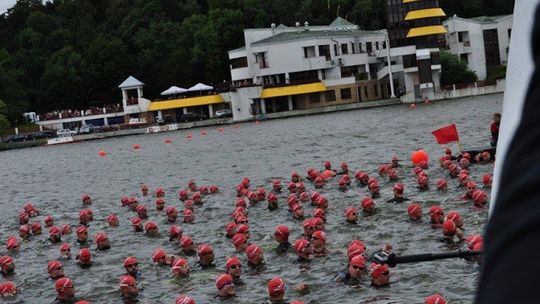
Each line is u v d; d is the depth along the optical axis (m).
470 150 37.72
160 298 18.78
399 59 127.69
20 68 162.00
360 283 17.75
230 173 49.91
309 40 124.69
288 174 45.38
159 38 161.00
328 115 113.19
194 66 152.12
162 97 148.50
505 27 134.25
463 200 27.78
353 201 30.59
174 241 26.36
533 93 1.71
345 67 126.81
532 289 1.52
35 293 20.75
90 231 30.84
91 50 158.12
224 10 155.75
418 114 90.19
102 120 144.12
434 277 17.48
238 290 18.56
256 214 30.09
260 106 125.81
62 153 100.94
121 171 62.56
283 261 21.08
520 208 1.62
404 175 36.81
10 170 80.06
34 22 183.12
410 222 24.59
